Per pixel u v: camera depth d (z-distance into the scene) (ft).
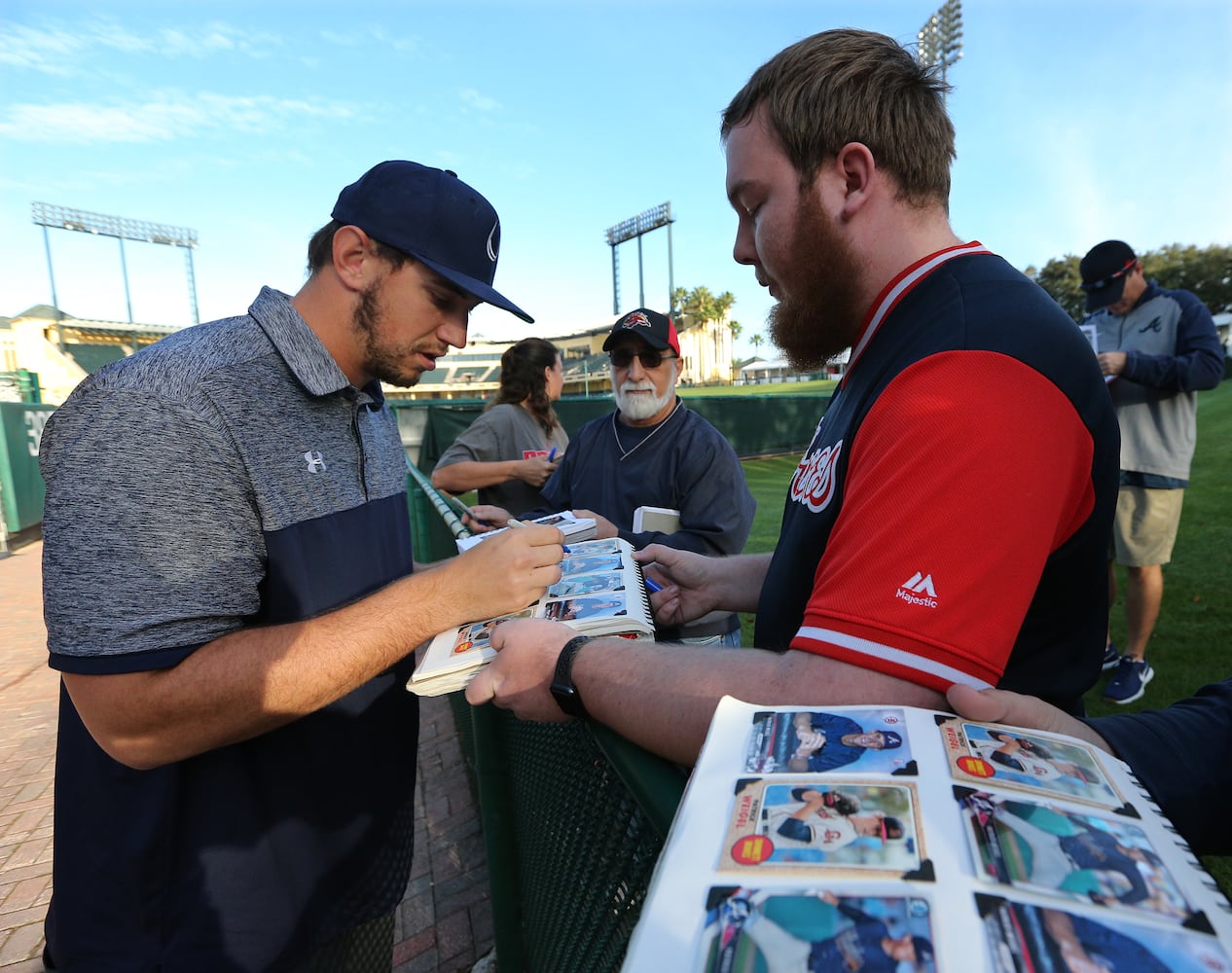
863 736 1.90
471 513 8.74
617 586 3.75
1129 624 9.81
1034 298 2.56
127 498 3.00
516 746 5.11
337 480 3.93
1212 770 2.29
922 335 2.58
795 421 52.90
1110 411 2.56
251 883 3.76
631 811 2.65
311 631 3.35
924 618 2.12
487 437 12.01
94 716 3.07
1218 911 1.33
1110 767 1.82
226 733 3.25
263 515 3.55
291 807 3.90
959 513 2.15
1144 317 9.92
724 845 1.56
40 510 31.89
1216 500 20.85
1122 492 9.61
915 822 1.56
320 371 3.76
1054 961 1.23
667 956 1.35
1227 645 10.95
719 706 2.08
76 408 3.05
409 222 3.77
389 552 4.39
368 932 4.63
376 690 4.38
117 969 3.61
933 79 3.09
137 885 3.59
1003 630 2.17
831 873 1.44
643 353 7.82
